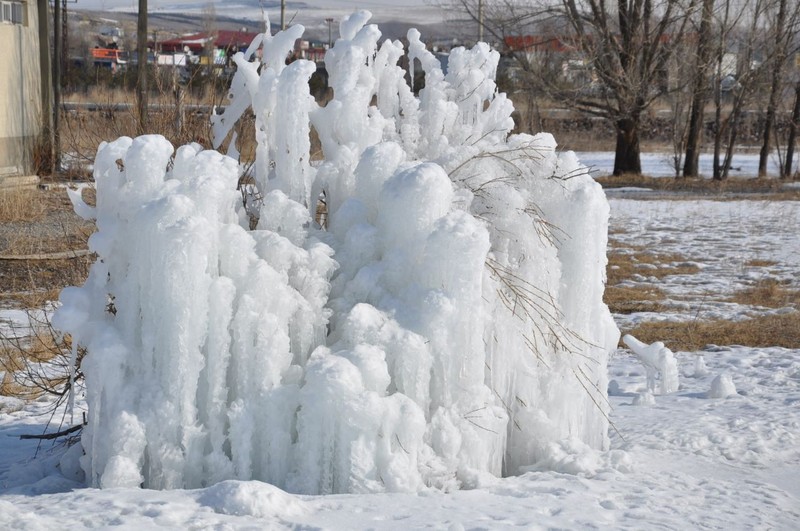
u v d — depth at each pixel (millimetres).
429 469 5867
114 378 5738
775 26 38719
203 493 5301
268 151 6898
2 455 7262
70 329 5938
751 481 6441
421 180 6094
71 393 6074
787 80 40094
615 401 9297
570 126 54125
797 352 12031
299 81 6547
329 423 5648
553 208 6895
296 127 6590
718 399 9250
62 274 14234
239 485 5191
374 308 6012
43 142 23578
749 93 39406
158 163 5953
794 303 15914
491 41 39375
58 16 24859
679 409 8734
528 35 39031
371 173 6512
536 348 6543
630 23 38219
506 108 7938
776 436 7605
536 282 6648
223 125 7199
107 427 5754
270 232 6152
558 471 6406
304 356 6031
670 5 37406
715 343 12922
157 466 5684
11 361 9500
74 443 7043
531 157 6898
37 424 8258
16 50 22859
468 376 6086
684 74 39000
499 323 6422
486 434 6094
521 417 6586
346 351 5832
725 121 39500
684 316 14789
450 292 6023
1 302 12992
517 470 6570
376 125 7133
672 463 6875
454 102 7672
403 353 5871
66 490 5996
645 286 17547
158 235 5602
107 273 6012
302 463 5719
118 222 5969
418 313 5996
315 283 6086
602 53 37969
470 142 7492
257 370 5773
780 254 21453
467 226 5984
